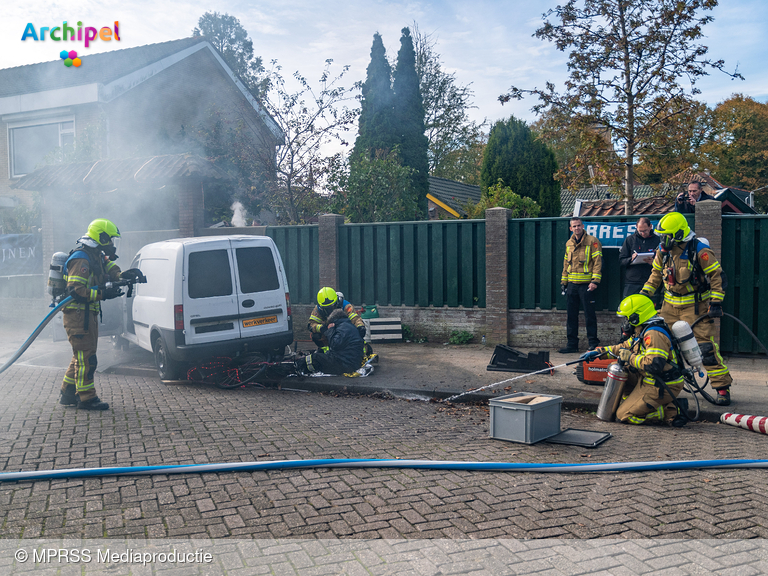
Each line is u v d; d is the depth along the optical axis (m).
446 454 5.03
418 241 11.00
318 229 11.84
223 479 4.39
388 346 10.65
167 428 5.79
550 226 10.05
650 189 25.47
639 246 8.73
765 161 48.41
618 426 6.10
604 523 3.64
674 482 4.36
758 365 8.44
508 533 3.51
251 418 6.23
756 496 4.07
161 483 4.30
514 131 21.73
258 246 8.40
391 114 20.77
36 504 3.93
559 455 5.04
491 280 10.33
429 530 3.55
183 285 7.75
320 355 8.00
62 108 20.33
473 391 7.25
